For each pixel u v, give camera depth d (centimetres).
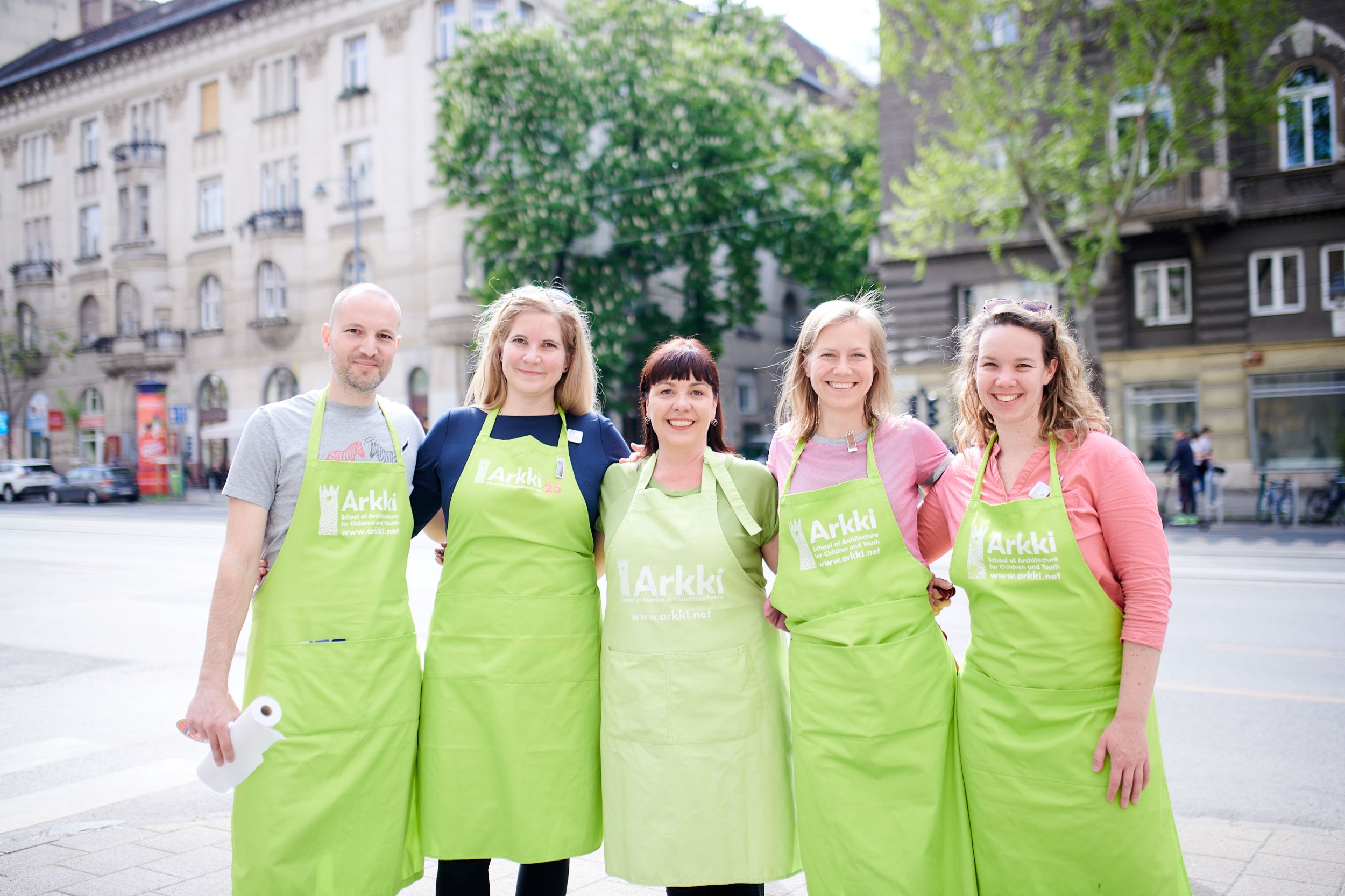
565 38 2506
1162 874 229
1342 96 1919
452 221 2767
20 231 4075
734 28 2631
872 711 249
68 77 3794
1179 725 535
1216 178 1947
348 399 279
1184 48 1670
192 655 773
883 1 1841
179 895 343
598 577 302
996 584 242
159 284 3606
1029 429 249
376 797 263
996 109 1733
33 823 422
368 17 2970
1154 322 2131
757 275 2755
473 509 278
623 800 265
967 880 248
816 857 254
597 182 2486
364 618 266
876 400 277
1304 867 349
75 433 3897
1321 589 962
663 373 273
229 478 267
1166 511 1817
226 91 3359
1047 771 233
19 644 817
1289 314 2002
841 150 3055
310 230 3152
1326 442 1978
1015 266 1850
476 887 280
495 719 270
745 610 272
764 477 283
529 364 282
